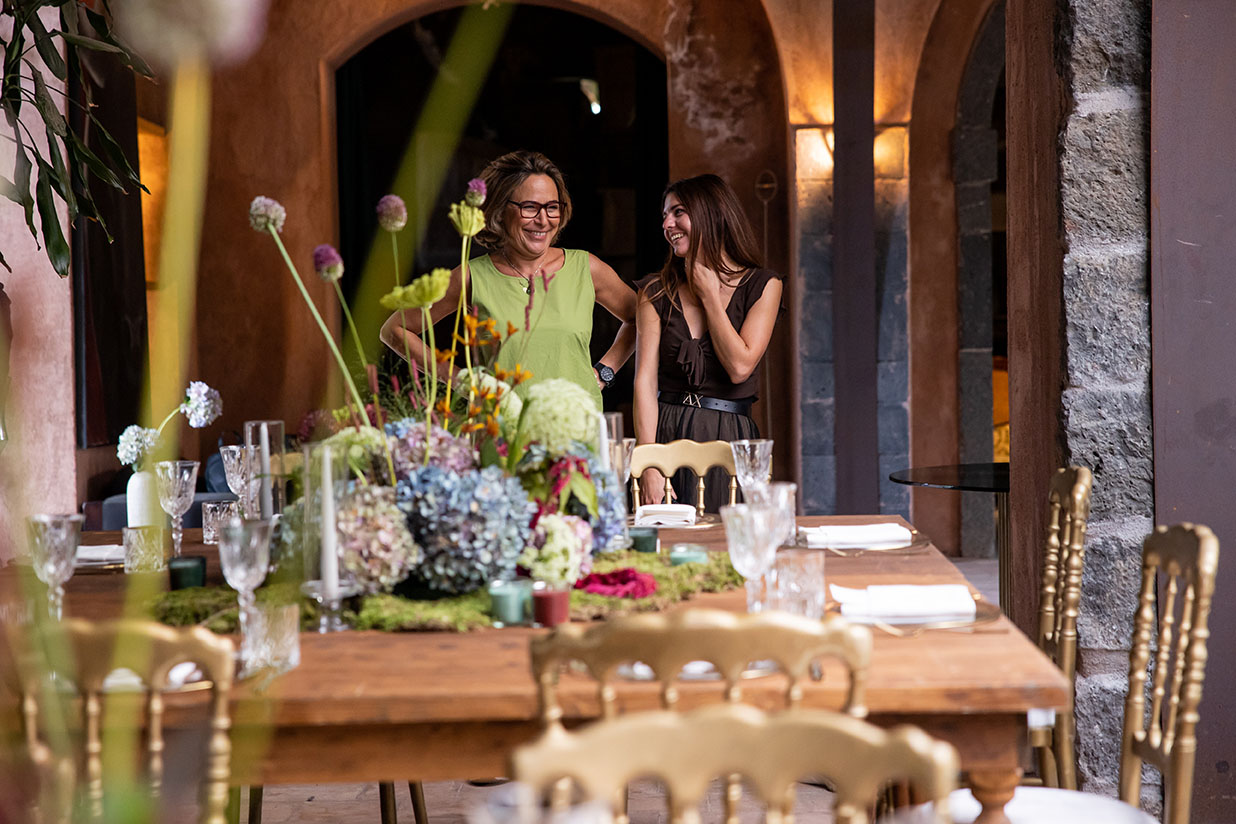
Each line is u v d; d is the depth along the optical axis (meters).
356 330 0.55
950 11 6.86
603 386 3.84
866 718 1.53
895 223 6.86
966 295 7.19
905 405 6.95
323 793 3.23
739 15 7.13
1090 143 2.42
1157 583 2.42
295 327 7.48
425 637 1.81
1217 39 2.35
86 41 2.69
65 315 3.75
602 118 8.40
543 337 3.43
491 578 2.01
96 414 5.57
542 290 3.46
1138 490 2.43
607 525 2.31
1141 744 1.88
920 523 7.28
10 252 3.36
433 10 7.37
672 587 2.06
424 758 1.53
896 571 2.25
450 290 3.45
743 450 2.49
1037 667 1.54
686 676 1.50
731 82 7.16
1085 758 2.47
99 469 5.74
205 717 1.42
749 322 3.64
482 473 2.02
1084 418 2.44
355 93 7.95
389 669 1.60
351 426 2.20
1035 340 2.69
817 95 6.67
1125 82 2.41
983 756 1.52
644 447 3.43
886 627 1.75
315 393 7.44
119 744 0.36
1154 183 2.38
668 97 7.18
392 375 2.27
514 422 2.24
